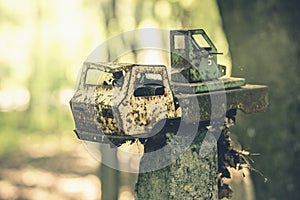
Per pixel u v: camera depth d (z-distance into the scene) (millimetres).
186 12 11859
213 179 4516
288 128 8148
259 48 8148
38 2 24141
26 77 25531
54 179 18703
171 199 4340
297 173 8203
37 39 24500
